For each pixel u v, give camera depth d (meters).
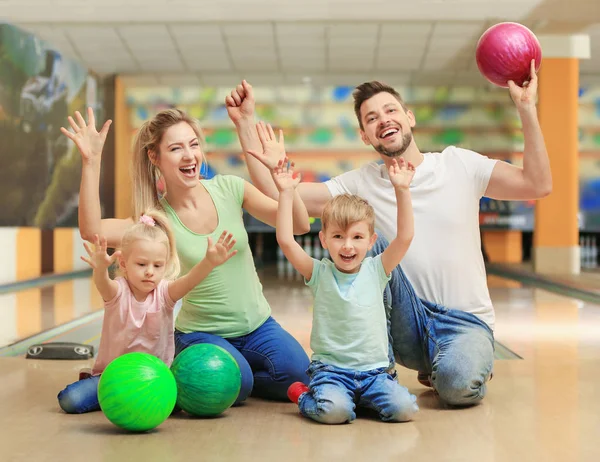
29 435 2.26
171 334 2.63
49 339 4.51
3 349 4.12
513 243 14.31
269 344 2.81
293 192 2.56
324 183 2.96
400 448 2.10
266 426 2.38
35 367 3.51
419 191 2.77
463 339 2.66
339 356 2.47
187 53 10.95
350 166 13.27
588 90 13.37
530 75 2.73
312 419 2.46
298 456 2.02
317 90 13.16
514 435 2.23
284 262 14.55
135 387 2.23
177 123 2.76
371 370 2.47
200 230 2.81
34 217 9.80
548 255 10.97
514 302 6.78
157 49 10.70
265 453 2.05
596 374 3.26
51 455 2.04
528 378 3.17
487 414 2.51
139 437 2.23
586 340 4.35
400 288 2.72
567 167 10.84
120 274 2.65
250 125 2.87
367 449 2.09
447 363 2.56
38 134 9.91
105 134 2.65
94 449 2.10
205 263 2.47
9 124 9.02
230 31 9.71
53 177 10.46
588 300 6.99
